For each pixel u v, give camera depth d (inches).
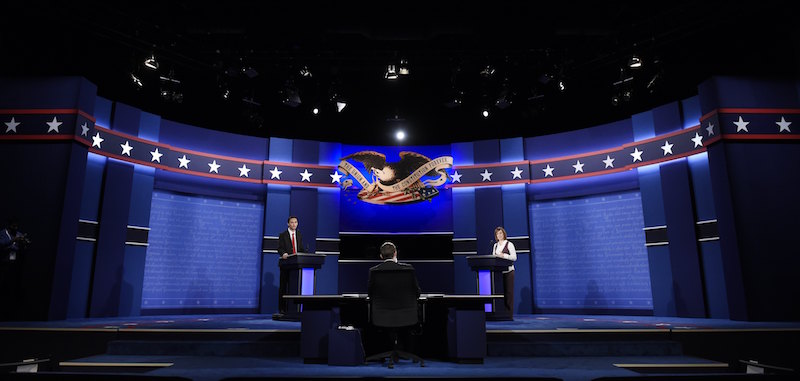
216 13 322.3
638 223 398.0
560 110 456.8
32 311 302.7
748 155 323.6
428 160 465.1
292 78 394.0
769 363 235.1
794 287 304.2
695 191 362.9
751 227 313.7
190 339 241.0
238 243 431.5
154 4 317.4
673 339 238.8
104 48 365.4
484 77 400.5
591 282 411.8
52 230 314.5
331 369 197.2
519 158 449.4
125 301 367.2
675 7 320.5
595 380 162.4
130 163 382.3
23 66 352.8
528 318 349.7
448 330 225.6
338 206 455.2
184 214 412.5
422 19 322.0
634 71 393.7
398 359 222.2
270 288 427.5
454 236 448.8
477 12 319.6
